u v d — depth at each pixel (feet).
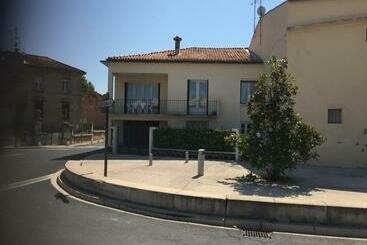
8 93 43.78
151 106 103.35
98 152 93.86
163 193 34.60
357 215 30.96
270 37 88.17
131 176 48.21
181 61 98.22
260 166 46.68
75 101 163.63
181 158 74.08
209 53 106.11
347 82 65.82
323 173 56.34
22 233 26.40
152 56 102.42
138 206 35.22
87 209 34.65
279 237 28.91
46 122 152.35
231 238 27.99
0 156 81.87
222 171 54.39
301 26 69.26
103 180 39.81
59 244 24.38
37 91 149.48
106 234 27.12
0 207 34.14
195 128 80.18
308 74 68.69
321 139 47.11
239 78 97.86
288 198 36.37
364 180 49.67
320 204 31.48
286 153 45.42
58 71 156.97
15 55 42.22
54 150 102.73
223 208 32.65
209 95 98.48
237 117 97.96
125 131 104.06
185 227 30.35
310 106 68.33
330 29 67.15
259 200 32.24
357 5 65.62
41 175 54.39
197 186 42.24
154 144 81.97
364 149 64.39
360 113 64.85
